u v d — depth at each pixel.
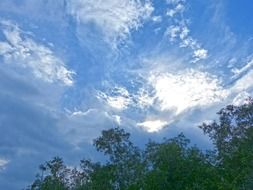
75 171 49.22
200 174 42.47
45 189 48.69
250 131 41.28
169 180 42.81
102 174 45.31
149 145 45.25
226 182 39.09
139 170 44.16
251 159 38.88
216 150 43.06
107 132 46.22
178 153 43.69
